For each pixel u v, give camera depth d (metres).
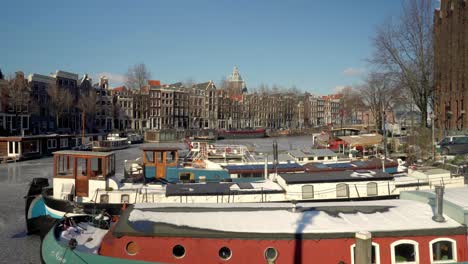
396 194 14.54
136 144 60.38
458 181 15.35
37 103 57.78
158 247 7.91
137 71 76.88
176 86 93.19
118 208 13.20
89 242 9.77
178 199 13.19
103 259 7.86
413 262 7.98
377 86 63.12
